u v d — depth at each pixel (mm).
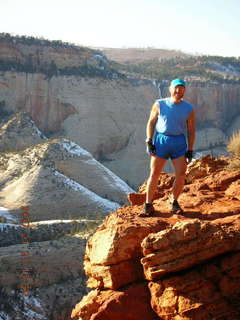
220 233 7457
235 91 158500
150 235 7719
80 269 45469
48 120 127812
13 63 130125
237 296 7398
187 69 169375
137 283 8055
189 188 10516
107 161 124312
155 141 8945
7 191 76750
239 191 9633
